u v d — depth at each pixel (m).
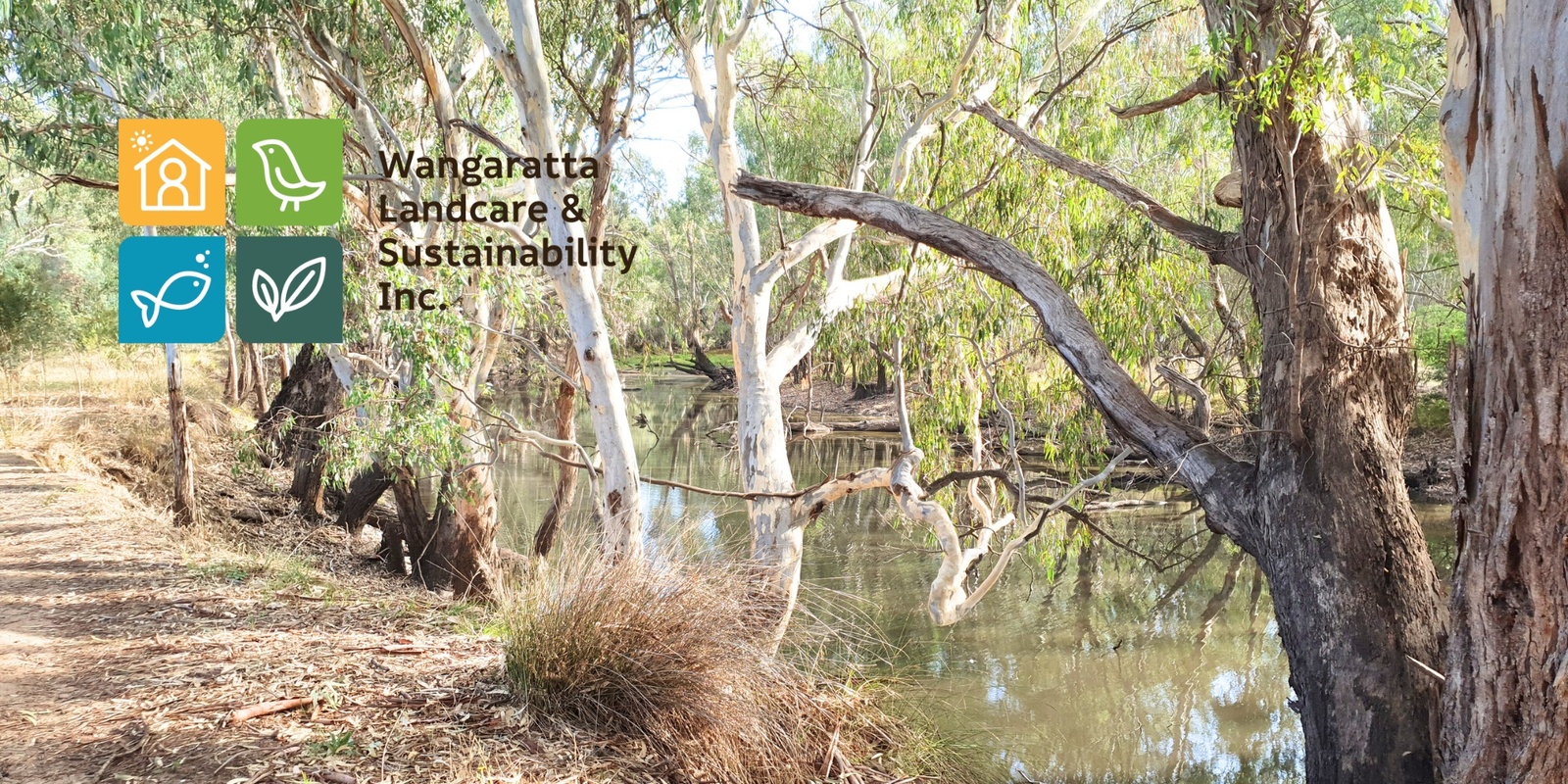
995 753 6.91
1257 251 5.71
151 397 20.05
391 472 11.05
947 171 9.60
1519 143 3.56
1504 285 3.61
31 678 5.02
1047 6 9.81
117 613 6.53
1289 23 5.39
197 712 4.46
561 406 11.23
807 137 13.38
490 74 12.38
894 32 11.97
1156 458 5.72
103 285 24.56
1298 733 7.80
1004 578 12.80
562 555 5.40
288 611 6.87
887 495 18.62
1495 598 3.63
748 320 8.46
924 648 9.44
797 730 5.40
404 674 5.18
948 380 9.74
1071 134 9.73
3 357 19.66
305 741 4.17
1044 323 5.90
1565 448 3.45
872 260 10.51
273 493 15.80
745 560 6.16
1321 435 5.12
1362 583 4.88
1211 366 9.16
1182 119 12.30
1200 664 9.41
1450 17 4.29
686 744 4.81
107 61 9.65
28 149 9.73
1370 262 5.36
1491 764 3.67
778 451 8.31
